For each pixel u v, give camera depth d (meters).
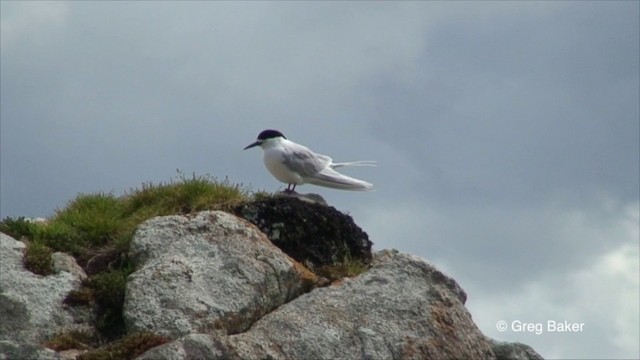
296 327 18.22
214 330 18.11
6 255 19.12
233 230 19.61
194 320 18.09
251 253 19.31
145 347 17.55
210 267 18.91
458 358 18.41
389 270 19.36
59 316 18.47
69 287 18.94
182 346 17.17
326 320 18.41
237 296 18.59
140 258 19.31
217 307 18.36
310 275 19.73
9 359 16.75
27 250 19.38
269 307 18.89
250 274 18.92
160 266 18.80
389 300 18.83
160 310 18.17
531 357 19.25
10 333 17.97
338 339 18.16
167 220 19.73
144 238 19.45
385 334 18.31
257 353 17.61
